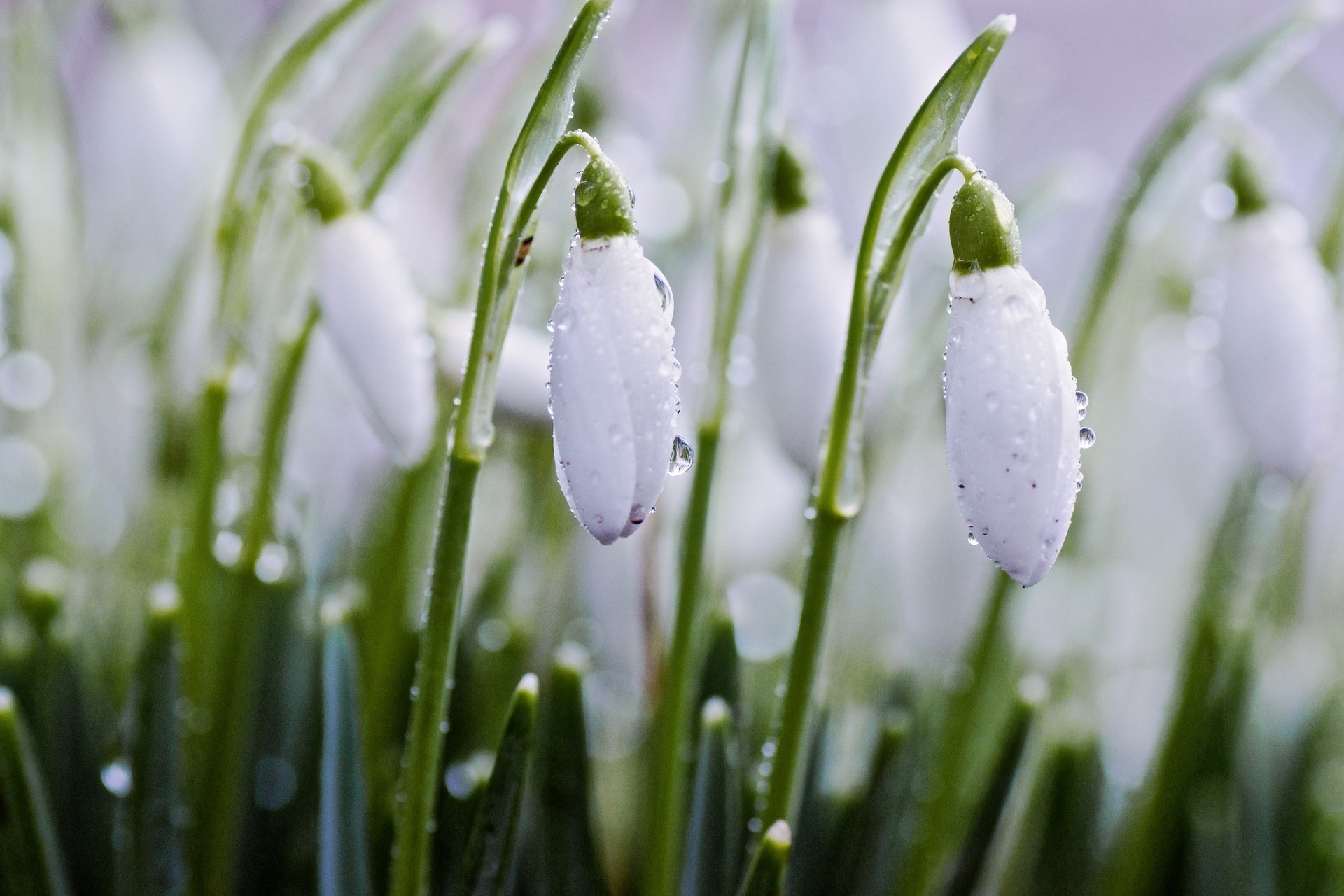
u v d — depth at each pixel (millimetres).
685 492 371
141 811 345
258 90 372
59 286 401
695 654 360
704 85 397
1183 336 437
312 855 359
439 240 407
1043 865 365
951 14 396
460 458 314
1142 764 425
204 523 354
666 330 310
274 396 343
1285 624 417
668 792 343
